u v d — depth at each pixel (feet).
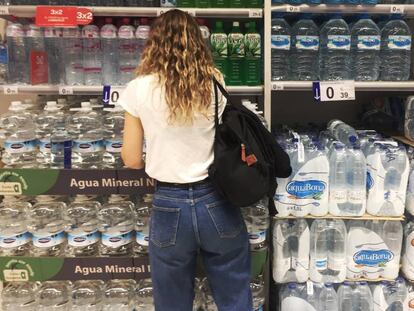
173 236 5.45
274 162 5.90
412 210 7.21
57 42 7.37
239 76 7.41
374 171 6.97
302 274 7.25
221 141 5.43
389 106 9.23
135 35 7.16
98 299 7.35
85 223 7.04
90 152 6.83
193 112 5.09
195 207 5.38
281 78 7.64
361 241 7.25
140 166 5.89
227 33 8.10
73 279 6.95
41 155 7.07
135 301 7.34
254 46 7.32
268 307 7.91
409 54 7.79
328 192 7.04
